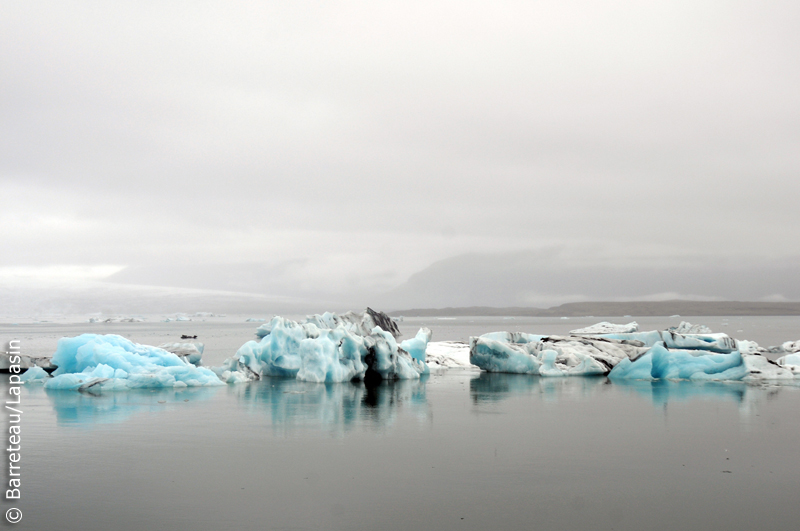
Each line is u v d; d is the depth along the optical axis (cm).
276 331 3416
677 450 1547
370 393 2633
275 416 2009
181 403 2292
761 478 1310
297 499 1159
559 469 1369
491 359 3788
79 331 13150
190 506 1119
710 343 3841
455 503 1145
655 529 1034
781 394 2612
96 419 1933
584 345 4031
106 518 1059
